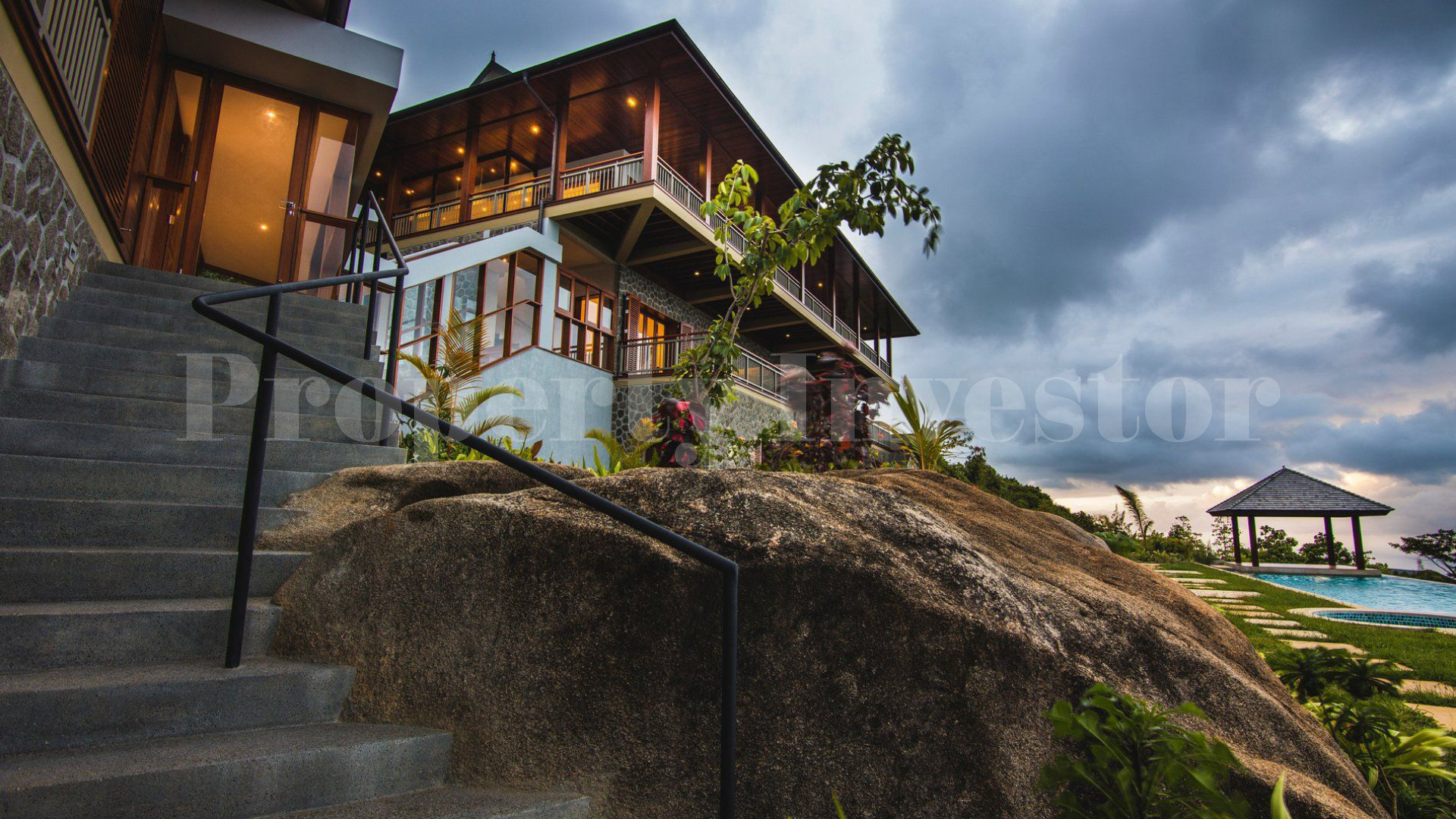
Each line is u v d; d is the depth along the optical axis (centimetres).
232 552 233
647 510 217
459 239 1552
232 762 145
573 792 176
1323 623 798
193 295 474
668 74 1423
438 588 211
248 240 1065
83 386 333
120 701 158
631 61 1383
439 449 671
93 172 423
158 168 721
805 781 176
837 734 180
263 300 500
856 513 226
